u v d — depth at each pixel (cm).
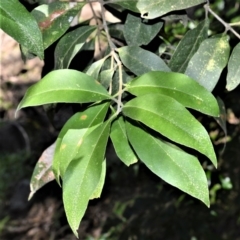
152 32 43
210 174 90
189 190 33
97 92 35
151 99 33
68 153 35
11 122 183
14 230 181
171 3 40
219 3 95
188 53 42
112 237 128
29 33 33
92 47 46
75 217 32
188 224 113
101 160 33
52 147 43
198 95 35
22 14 33
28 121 182
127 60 41
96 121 35
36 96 35
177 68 42
